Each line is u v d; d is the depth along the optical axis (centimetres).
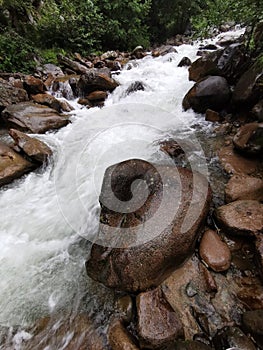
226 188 292
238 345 169
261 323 174
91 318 208
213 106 461
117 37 1025
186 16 1245
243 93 421
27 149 369
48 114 485
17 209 309
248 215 248
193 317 197
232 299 207
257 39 410
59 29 845
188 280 219
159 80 648
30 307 219
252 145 335
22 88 555
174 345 173
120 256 217
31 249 264
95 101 592
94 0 988
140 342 182
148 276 208
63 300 222
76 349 192
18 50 665
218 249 232
